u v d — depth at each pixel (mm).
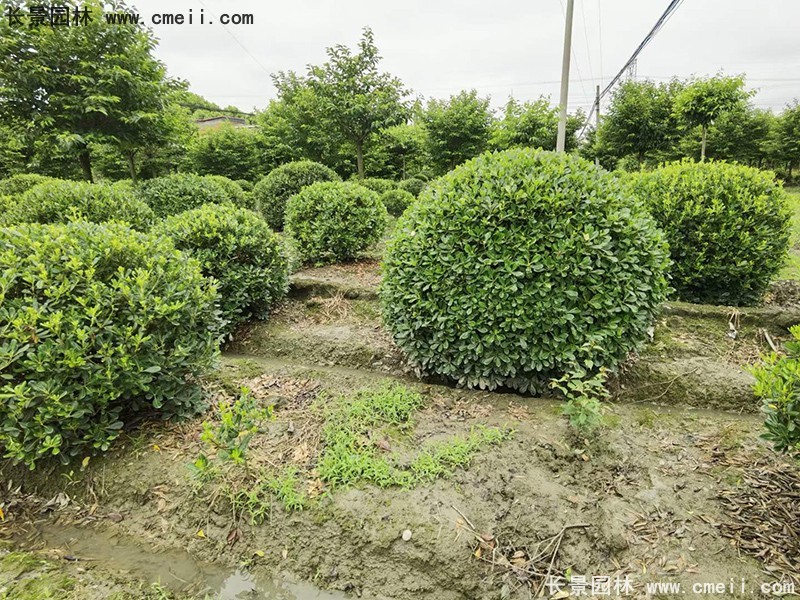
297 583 1928
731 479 2232
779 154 23328
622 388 3193
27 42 6352
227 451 2068
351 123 11602
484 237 2691
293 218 5918
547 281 2594
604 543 1956
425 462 2266
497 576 1862
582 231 2621
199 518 2141
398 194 11484
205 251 3879
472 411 2736
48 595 1726
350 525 1995
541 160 2945
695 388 3115
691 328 3820
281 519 2072
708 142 22172
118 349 2262
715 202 3920
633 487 2219
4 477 2363
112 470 2348
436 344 2912
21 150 11375
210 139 17922
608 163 16375
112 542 2094
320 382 3160
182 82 8055
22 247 2348
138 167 13281
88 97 6523
